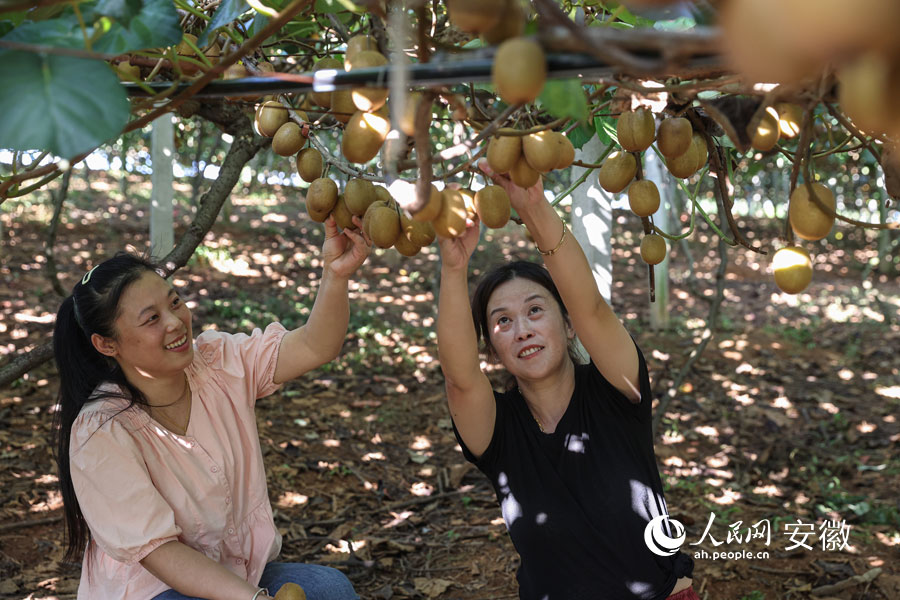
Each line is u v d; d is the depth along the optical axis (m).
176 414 2.06
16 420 5.07
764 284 12.05
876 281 12.80
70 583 3.40
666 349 8.10
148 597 1.98
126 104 0.93
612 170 1.37
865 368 7.87
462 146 0.98
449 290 1.95
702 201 17.59
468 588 3.72
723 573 3.77
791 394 6.93
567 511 2.10
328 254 2.08
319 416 5.88
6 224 12.09
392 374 6.95
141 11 1.06
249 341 2.20
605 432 2.13
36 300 8.19
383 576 3.83
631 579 2.08
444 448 5.46
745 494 4.83
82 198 15.23
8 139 0.90
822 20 0.43
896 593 3.62
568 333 2.38
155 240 7.36
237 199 17.27
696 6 0.69
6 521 3.87
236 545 2.10
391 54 0.90
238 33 1.83
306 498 4.57
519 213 1.90
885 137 1.01
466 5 0.76
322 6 1.45
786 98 0.86
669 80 1.14
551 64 0.75
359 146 1.07
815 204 0.91
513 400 2.25
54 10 1.12
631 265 12.95
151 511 1.90
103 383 2.01
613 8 1.50
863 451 5.68
